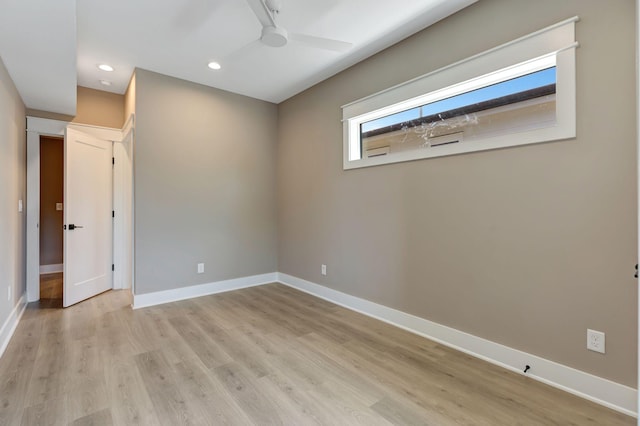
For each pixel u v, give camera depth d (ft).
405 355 7.93
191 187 12.69
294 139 14.17
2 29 7.03
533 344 6.95
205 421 5.47
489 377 6.92
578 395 6.25
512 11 7.22
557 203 6.61
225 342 8.61
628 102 5.76
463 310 8.19
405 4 7.89
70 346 8.23
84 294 12.18
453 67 8.23
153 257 11.79
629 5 5.75
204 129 12.99
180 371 7.07
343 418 5.58
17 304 10.32
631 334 5.76
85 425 5.31
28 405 5.80
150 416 5.56
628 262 5.80
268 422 5.46
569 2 6.40
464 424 5.43
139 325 9.73
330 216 12.34
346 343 8.60
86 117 13.04
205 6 7.92
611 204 5.96
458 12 8.18
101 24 8.68
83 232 12.11
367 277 10.84
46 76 9.44
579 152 6.31
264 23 6.95
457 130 8.55
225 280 13.70
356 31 9.10
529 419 5.56
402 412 5.74
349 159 11.41
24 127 11.70
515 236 7.23
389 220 10.10
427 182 9.02
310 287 13.37
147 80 11.58
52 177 17.47
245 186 14.24
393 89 9.74
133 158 11.43
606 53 5.98
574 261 6.39
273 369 7.21
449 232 8.50
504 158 7.41
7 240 9.03
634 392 5.70
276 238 15.37
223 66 11.30
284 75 12.09
